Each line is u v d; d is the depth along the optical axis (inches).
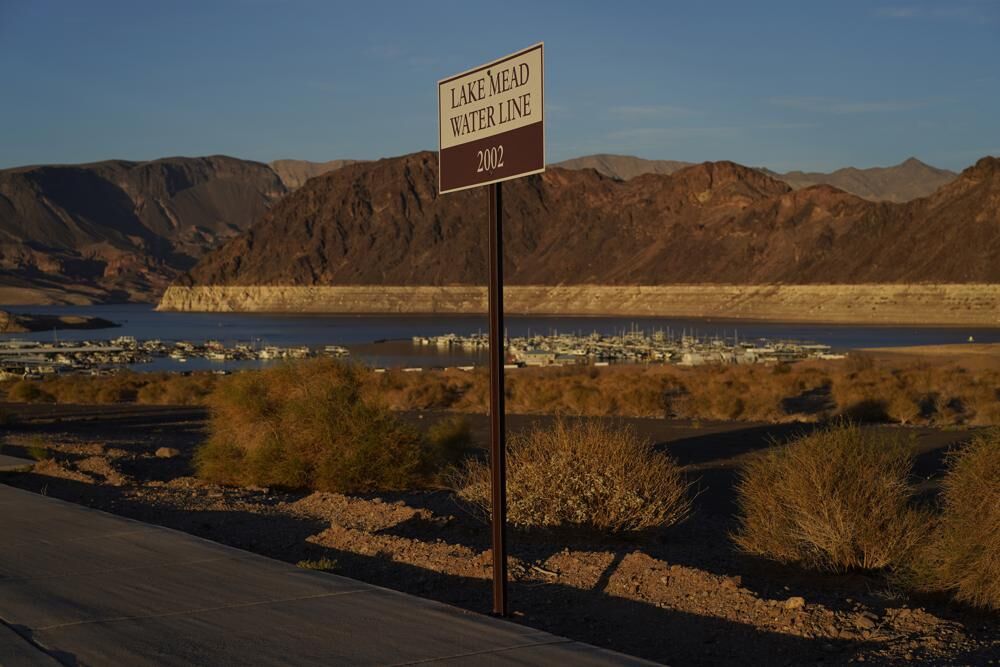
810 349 5344.5
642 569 359.3
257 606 275.4
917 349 3526.1
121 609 272.5
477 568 364.8
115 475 660.1
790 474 385.7
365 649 236.4
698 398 1349.7
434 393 1547.7
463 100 293.0
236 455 661.3
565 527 446.0
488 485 506.6
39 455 728.3
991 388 1448.1
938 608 323.6
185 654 232.4
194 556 343.3
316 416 646.5
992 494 320.2
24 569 323.0
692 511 549.6
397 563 379.2
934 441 856.3
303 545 422.9
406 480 646.5
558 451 461.1
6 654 232.1
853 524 366.3
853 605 321.7
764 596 335.6
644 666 225.1
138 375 2529.5
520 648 238.1
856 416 1152.8
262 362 5615.2
